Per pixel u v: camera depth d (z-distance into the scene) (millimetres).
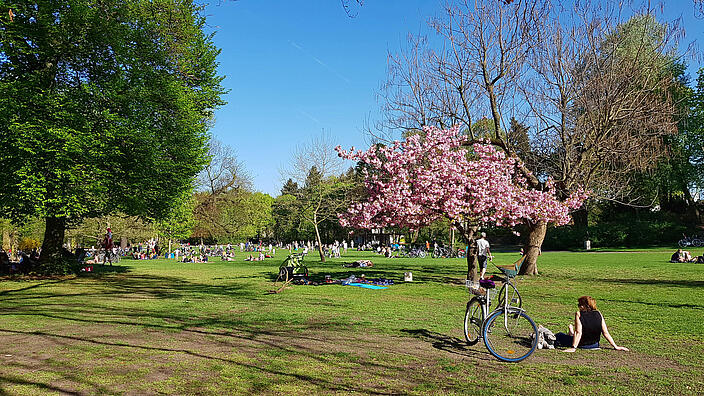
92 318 10406
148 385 5383
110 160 20125
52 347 7316
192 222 50000
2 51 18859
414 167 18156
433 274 24781
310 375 5906
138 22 22984
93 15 20078
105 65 21141
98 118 20047
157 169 21562
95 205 20609
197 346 7566
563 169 21922
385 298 14875
